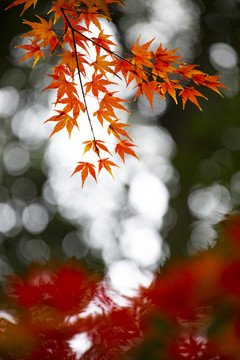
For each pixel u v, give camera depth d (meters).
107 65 2.08
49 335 2.01
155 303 1.98
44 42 2.08
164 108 12.84
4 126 11.74
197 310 1.93
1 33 9.77
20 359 2.00
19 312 2.09
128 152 2.19
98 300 2.06
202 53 12.47
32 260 2.21
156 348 1.93
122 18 11.77
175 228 12.72
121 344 1.99
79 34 2.07
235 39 12.41
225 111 12.27
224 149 12.58
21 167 12.32
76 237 12.77
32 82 11.33
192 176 12.64
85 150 2.20
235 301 1.88
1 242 12.11
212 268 1.94
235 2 12.28
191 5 12.30
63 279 2.10
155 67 2.06
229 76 12.32
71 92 2.10
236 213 2.04
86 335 2.01
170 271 2.06
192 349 1.89
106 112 2.16
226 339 1.86
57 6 1.97
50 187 12.65
